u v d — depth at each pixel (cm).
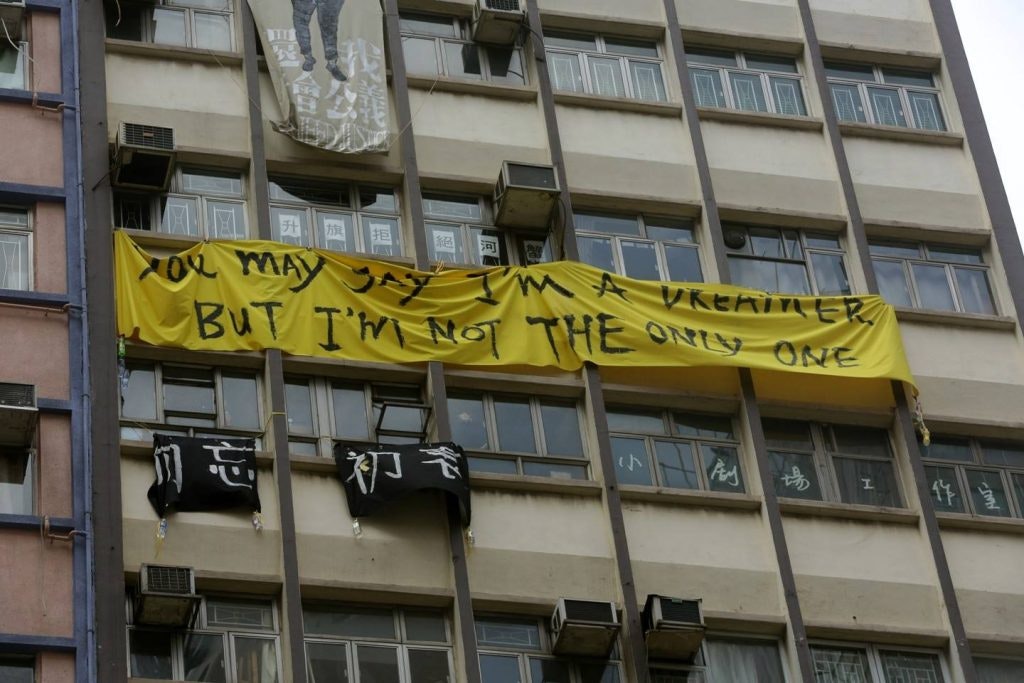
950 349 4197
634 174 4234
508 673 3544
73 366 3591
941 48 4653
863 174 4409
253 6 4147
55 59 3962
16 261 3712
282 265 3828
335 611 3531
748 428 3938
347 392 3794
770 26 4572
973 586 3869
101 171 3834
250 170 3984
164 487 3503
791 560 3803
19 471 3481
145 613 3366
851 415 4044
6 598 3325
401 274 3888
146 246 3825
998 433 4119
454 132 4175
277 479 3591
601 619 3541
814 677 3641
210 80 4069
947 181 4456
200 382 3712
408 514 3641
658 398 3938
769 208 4269
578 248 4128
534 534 3684
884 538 3884
